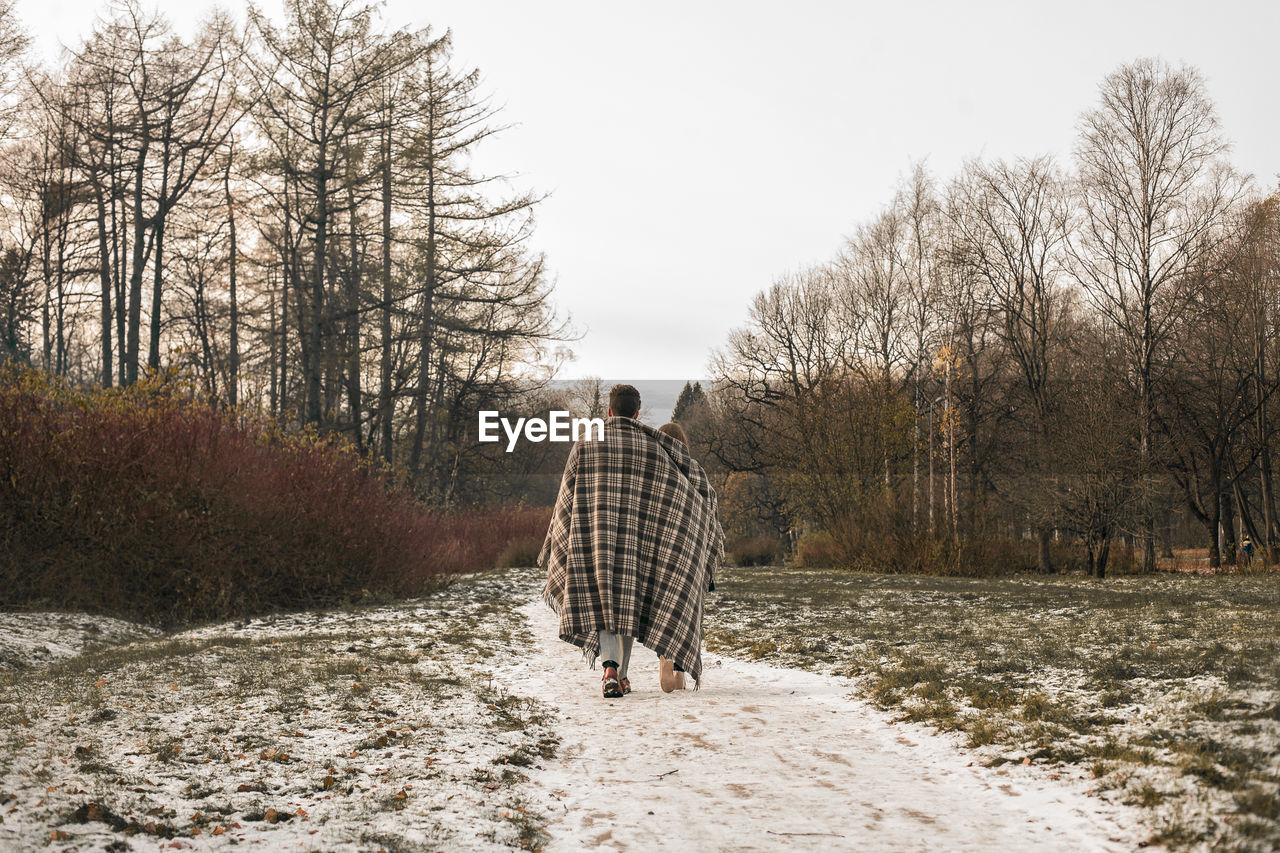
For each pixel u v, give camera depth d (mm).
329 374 28094
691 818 3312
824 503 35906
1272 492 38531
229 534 11961
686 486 5980
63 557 10703
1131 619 9734
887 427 35188
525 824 3203
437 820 3197
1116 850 2789
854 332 41781
